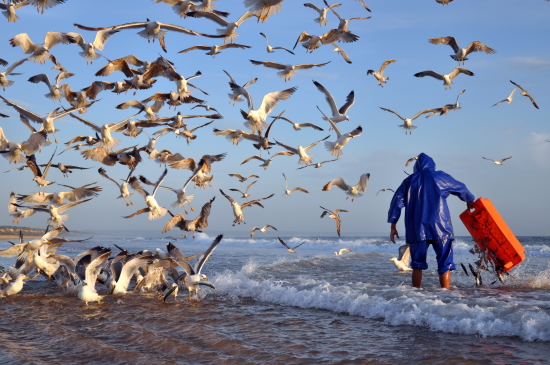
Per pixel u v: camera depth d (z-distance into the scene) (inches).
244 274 676.1
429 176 493.7
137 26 624.1
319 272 700.7
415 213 489.1
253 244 2009.1
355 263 853.2
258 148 674.2
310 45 653.3
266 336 353.1
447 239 485.4
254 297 522.9
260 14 534.9
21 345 346.0
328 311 441.1
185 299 520.1
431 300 411.8
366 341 331.6
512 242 499.5
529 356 285.0
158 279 558.6
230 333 364.5
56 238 591.2
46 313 457.1
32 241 561.3
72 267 584.1
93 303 505.7
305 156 690.8
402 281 581.0
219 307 472.4
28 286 636.1
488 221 504.1
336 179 671.1
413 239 490.0
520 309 364.5
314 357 300.0
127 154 677.9
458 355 291.6
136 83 661.3
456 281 569.0
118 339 356.5
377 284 553.9
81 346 337.7
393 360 288.4
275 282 581.9
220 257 1083.9
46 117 612.7
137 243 2162.9
